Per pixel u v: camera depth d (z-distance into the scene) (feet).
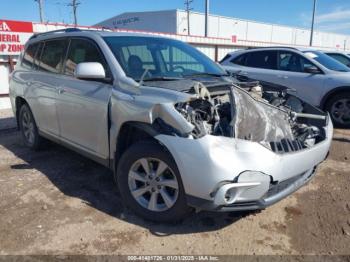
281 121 11.30
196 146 9.27
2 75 33.40
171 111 9.73
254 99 10.93
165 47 14.28
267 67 26.78
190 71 13.93
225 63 29.12
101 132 12.13
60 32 15.87
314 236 10.31
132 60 12.54
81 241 9.89
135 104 10.54
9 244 9.73
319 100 24.18
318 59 25.23
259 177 9.30
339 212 11.73
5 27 32.63
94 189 13.21
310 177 11.50
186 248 9.64
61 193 12.86
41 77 15.96
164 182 10.30
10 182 13.87
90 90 12.53
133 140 11.71
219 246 9.76
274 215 11.44
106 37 13.28
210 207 9.35
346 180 14.44
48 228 10.50
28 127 18.20
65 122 14.26
